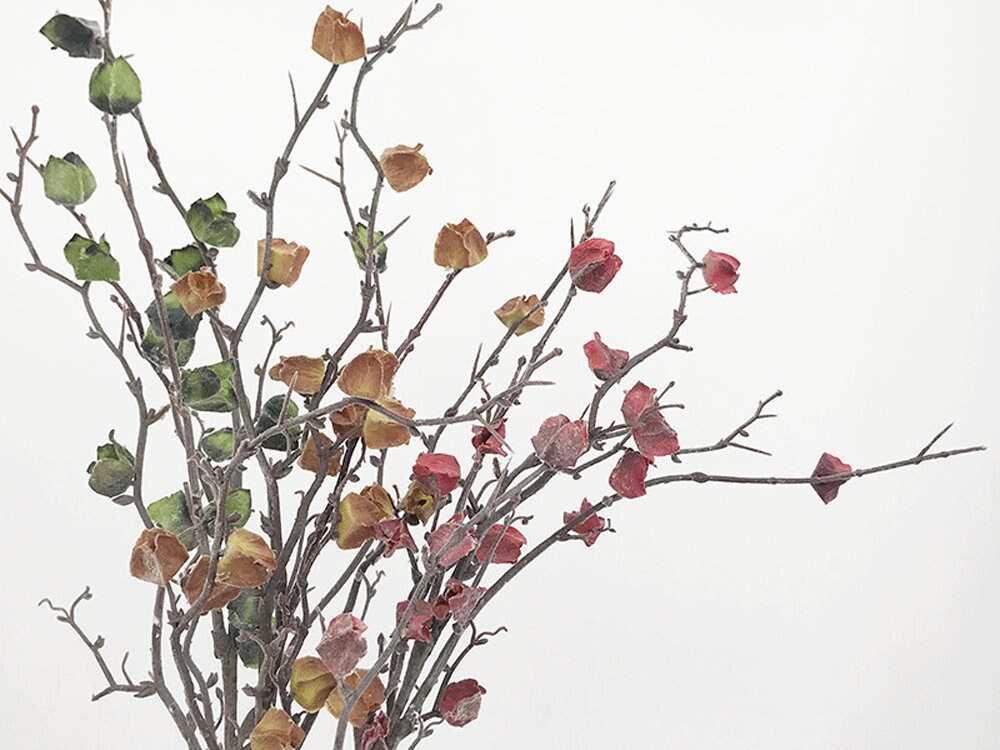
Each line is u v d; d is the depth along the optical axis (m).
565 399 1.65
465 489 0.82
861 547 1.76
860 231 1.70
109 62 0.71
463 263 0.79
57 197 0.72
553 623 1.71
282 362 0.79
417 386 1.63
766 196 1.68
